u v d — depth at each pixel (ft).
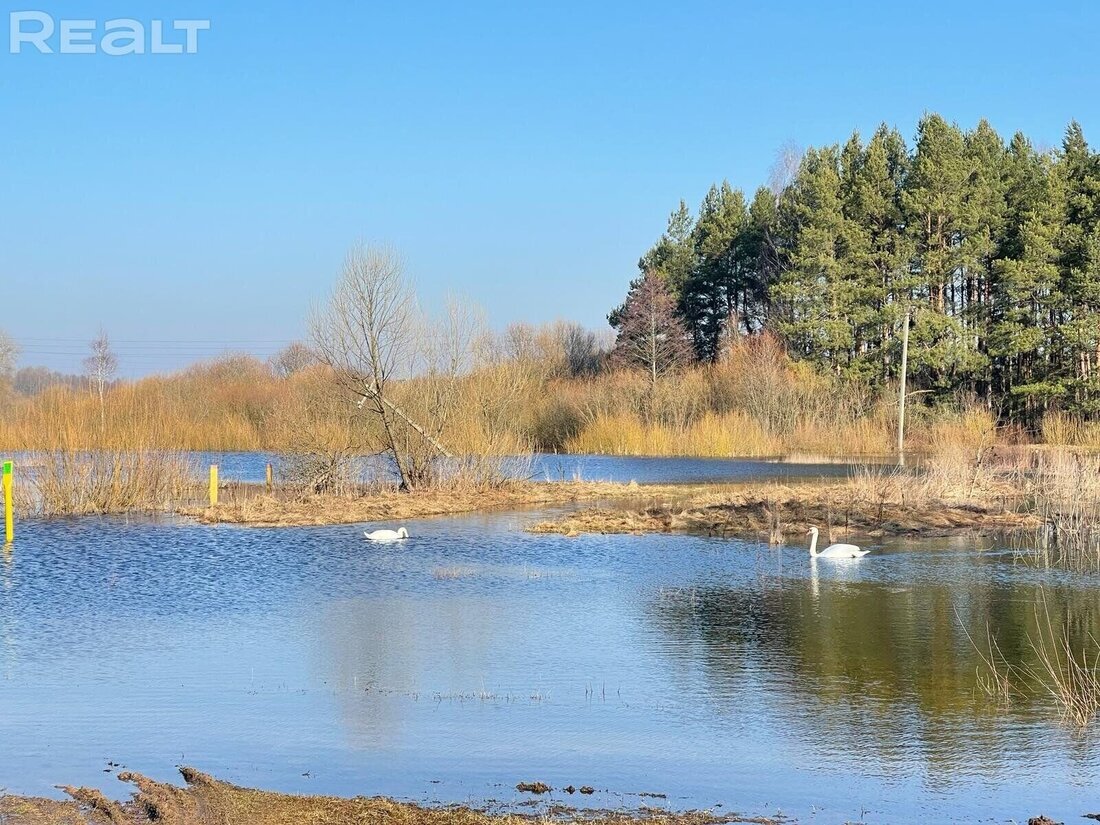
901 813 31.45
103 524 100.53
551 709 41.81
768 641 52.90
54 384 128.88
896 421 203.41
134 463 115.55
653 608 61.00
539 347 313.32
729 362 223.30
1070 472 118.62
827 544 86.94
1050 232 203.51
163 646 52.29
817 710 41.57
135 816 30.04
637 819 30.58
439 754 36.60
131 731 39.06
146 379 207.51
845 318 226.99
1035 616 58.54
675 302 283.59
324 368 131.64
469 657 49.83
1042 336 205.16
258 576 72.33
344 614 59.77
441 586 68.28
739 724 39.88
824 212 227.61
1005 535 91.66
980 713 41.16
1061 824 30.58
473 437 127.75
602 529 95.45
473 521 102.78
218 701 42.93
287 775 34.50
